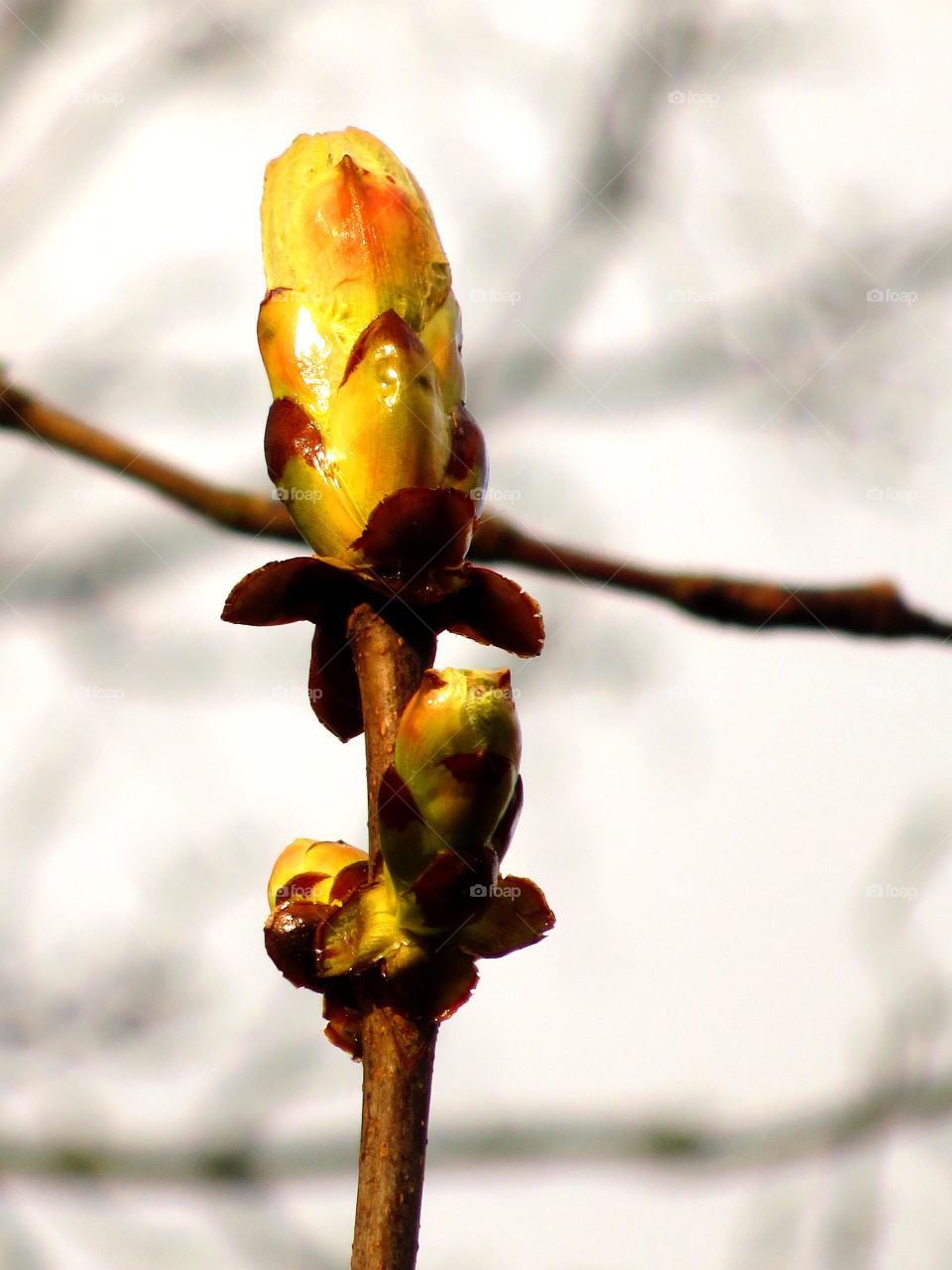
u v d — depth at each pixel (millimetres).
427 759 647
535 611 659
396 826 648
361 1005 652
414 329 662
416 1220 647
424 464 659
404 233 663
